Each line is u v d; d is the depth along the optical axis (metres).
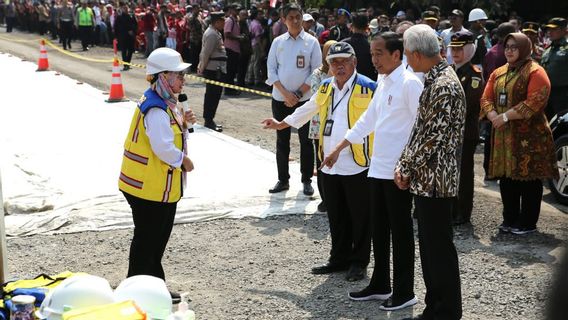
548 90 6.50
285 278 5.75
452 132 4.35
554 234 6.84
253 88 17.81
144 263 5.01
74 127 11.60
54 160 9.34
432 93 4.34
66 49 29.48
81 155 9.64
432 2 17.94
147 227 4.96
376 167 4.95
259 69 18.12
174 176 4.91
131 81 18.92
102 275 5.85
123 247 6.49
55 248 6.46
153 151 4.79
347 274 5.69
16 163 9.11
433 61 4.38
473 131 6.86
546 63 9.15
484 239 6.71
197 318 5.00
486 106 6.85
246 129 12.22
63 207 7.43
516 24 13.43
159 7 26.03
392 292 5.27
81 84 17.00
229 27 15.96
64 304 3.79
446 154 4.38
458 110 4.33
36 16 38.59
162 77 4.80
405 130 4.84
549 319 1.58
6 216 7.21
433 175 4.37
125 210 7.31
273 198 7.82
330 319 4.97
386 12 19.58
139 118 4.82
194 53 20.20
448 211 4.44
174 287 5.58
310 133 6.92
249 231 6.91
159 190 4.86
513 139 6.64
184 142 4.98
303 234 6.81
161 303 3.96
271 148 10.61
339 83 5.62
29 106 13.61
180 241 6.64
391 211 4.95
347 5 20.20
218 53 11.72
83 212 7.23
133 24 22.31
